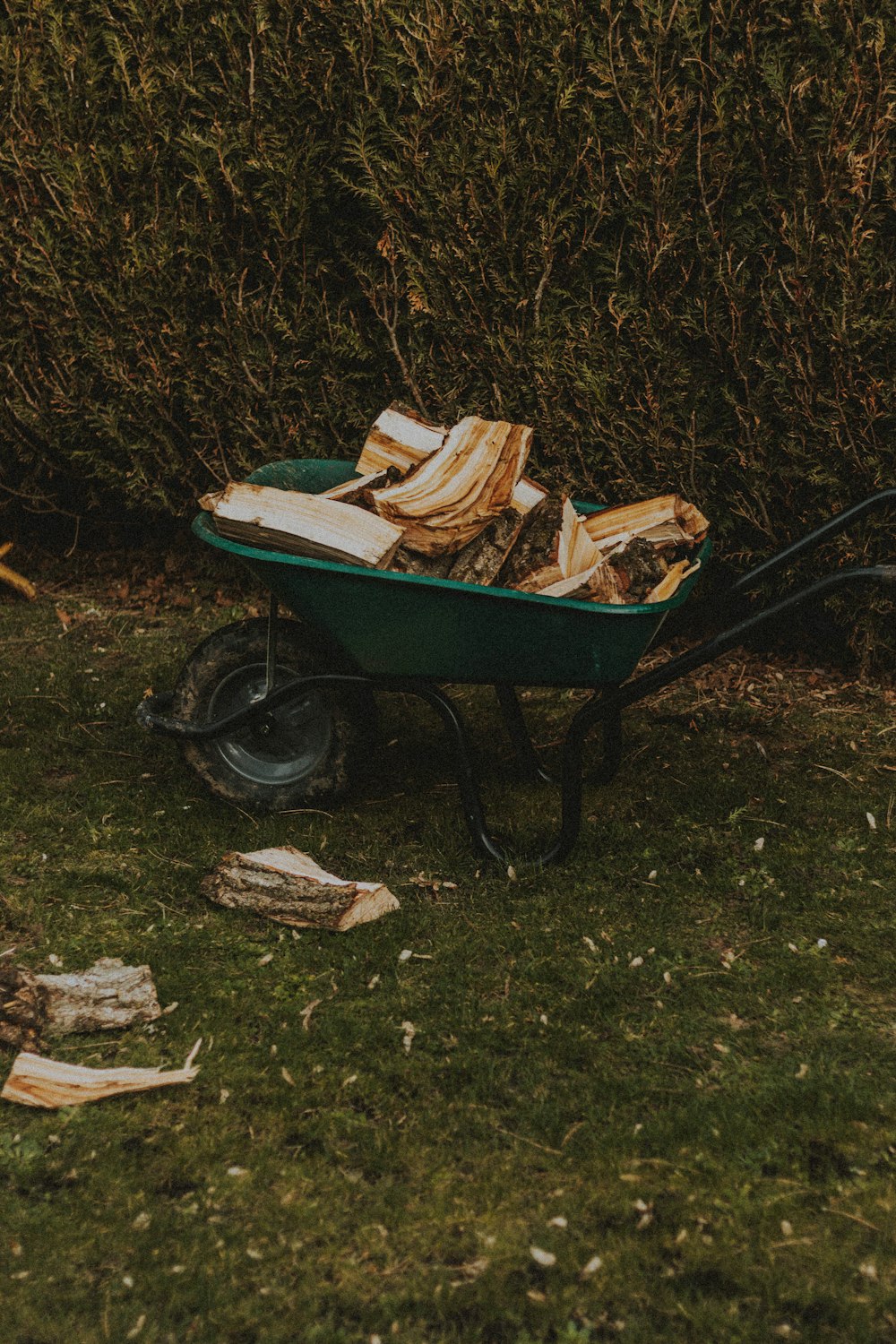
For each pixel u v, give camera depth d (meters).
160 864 3.65
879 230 4.61
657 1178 2.40
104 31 5.39
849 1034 2.85
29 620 6.03
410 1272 2.18
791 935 3.29
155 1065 2.74
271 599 3.69
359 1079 2.69
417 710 4.94
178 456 5.98
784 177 4.68
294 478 3.95
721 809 4.06
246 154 5.34
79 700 4.91
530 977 3.08
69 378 5.95
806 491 5.04
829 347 4.69
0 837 3.78
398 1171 2.42
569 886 3.54
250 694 3.94
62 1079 2.60
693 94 4.63
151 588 6.47
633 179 4.77
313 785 3.95
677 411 5.06
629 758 4.50
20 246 5.78
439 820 3.96
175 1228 2.27
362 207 5.25
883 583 3.01
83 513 6.84
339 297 5.59
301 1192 2.37
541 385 5.12
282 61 5.14
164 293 5.61
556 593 3.45
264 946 3.22
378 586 3.29
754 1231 2.27
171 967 3.11
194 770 3.97
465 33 4.83
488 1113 2.59
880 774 4.34
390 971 3.11
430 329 5.33
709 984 3.06
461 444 3.69
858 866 3.67
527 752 4.27
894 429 4.73
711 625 5.60
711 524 5.18
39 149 5.61
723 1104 2.60
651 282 4.89
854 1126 2.54
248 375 5.66
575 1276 2.17
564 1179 2.40
